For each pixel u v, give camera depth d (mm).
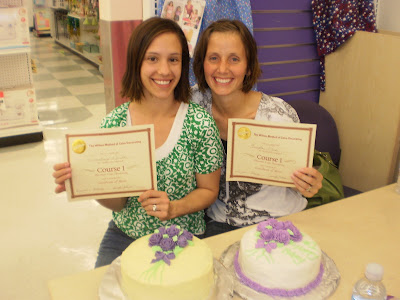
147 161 1380
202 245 1158
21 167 3740
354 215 1531
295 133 1415
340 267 1237
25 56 4051
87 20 7547
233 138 1471
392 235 1408
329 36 2715
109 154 1356
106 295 1085
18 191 3348
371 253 1308
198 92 1838
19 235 2805
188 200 1577
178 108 1584
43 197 3277
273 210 1766
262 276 1107
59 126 4699
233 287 1122
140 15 2197
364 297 1047
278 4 2590
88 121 4852
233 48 1600
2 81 4031
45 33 10547
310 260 1112
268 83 2736
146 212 1590
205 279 1052
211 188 1657
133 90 1521
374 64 2566
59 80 6582
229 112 1794
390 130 2570
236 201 1785
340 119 2861
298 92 2883
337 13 2617
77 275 1212
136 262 1079
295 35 2723
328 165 2080
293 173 1456
